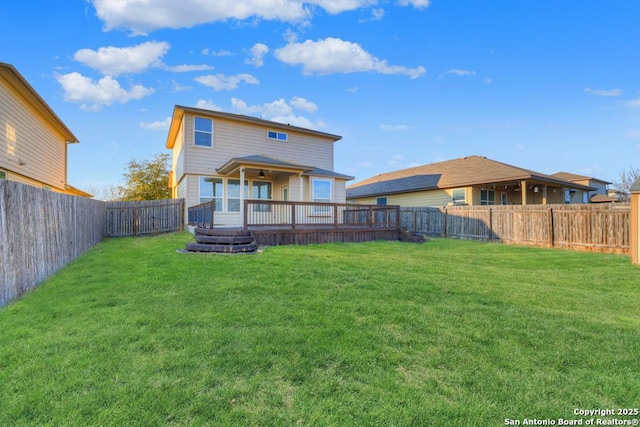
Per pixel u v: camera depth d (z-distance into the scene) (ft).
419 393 7.91
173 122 47.03
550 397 7.88
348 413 7.14
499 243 42.55
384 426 6.77
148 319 12.08
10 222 14.69
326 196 51.62
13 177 33.78
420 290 16.72
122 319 12.07
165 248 28.66
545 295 16.51
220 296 15.03
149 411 7.02
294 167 41.73
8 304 14.06
